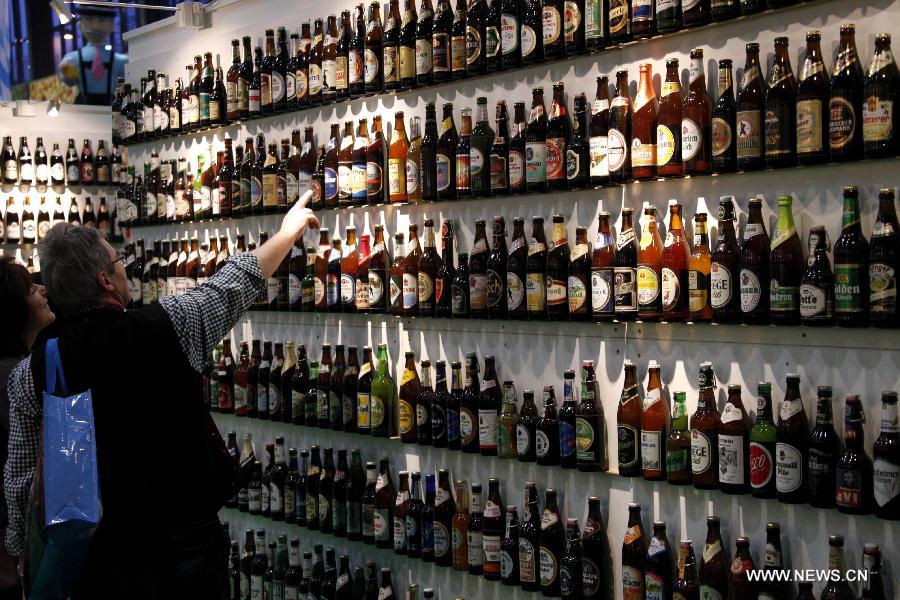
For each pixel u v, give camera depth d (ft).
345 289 13.97
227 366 16.81
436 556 12.68
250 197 15.64
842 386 9.21
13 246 23.82
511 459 11.91
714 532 9.97
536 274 11.30
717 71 10.04
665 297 10.16
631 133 10.57
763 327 9.80
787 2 9.23
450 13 12.42
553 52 11.03
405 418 13.25
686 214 10.39
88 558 8.57
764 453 9.46
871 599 8.80
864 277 8.81
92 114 24.70
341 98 14.03
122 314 8.77
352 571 14.44
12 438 8.73
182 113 17.19
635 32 10.34
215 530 9.07
